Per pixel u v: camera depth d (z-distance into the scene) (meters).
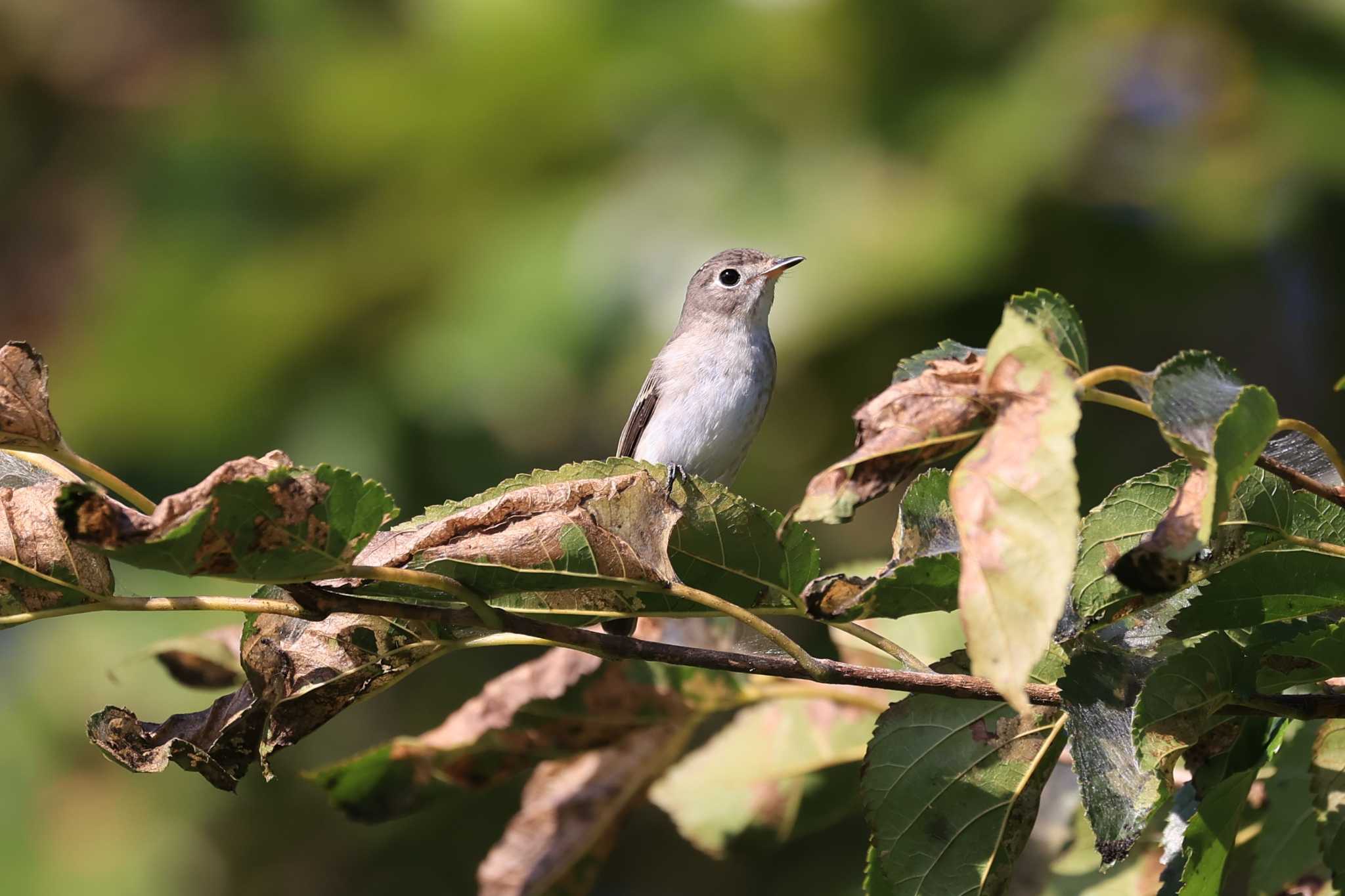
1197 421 3.75
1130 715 4.22
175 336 11.79
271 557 3.96
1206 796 4.23
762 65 11.16
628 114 11.45
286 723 4.50
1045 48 10.78
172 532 3.77
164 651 6.40
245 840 11.98
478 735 6.32
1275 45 10.79
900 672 4.23
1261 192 10.75
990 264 10.47
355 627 4.50
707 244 10.95
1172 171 10.83
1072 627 4.42
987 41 10.97
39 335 12.14
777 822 6.54
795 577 4.61
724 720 8.52
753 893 11.48
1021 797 4.54
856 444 3.95
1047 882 5.83
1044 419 3.61
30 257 12.25
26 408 4.12
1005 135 10.62
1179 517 3.73
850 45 10.95
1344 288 11.34
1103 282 11.27
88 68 12.70
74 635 11.40
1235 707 4.17
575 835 6.59
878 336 10.95
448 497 11.51
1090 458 11.19
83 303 12.18
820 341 10.55
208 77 12.68
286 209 12.04
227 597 4.24
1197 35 10.65
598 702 6.36
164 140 12.38
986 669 3.43
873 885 4.67
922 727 4.59
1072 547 3.44
